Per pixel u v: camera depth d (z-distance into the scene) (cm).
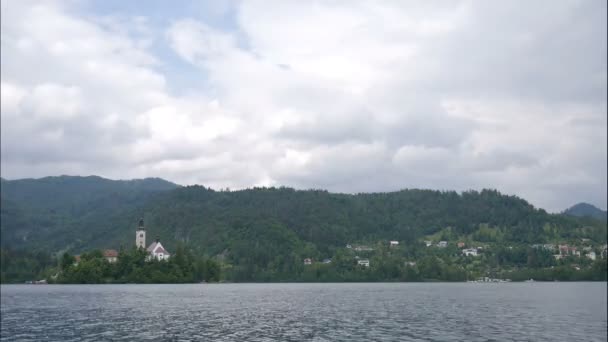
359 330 6794
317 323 7594
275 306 10912
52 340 5869
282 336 6212
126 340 5862
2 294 15312
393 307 10819
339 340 5906
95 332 6506
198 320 7919
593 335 6481
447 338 6128
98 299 12862
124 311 9412
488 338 6156
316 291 19138
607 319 8438
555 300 13575
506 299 14012
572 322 7962
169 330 6719
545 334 6556
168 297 13925
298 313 9231
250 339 5953
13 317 8312
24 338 6012
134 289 19038
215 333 6444
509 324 7619
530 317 8738
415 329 6931
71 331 6600
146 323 7494
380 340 5925
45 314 8825
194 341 5794
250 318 8281
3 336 6162
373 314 9106
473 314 9206
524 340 6034
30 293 15950
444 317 8619
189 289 19500
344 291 19288
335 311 9719
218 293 16550
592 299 14050
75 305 10844
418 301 12962
